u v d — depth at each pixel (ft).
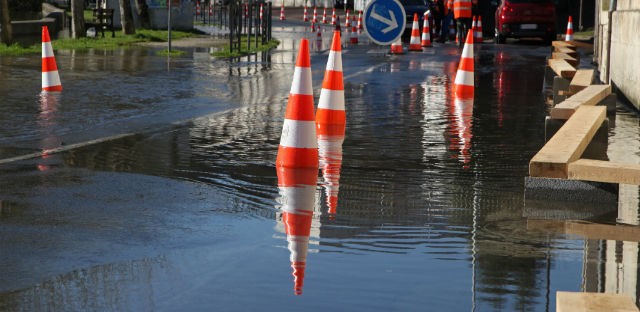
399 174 43.68
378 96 81.41
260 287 25.04
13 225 32.71
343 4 403.13
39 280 25.86
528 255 28.66
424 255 28.55
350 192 39.11
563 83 78.23
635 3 75.31
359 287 25.04
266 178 42.32
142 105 71.46
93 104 71.51
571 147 39.78
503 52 156.87
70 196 37.86
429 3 198.90
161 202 36.81
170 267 27.25
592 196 36.86
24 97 75.51
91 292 24.67
